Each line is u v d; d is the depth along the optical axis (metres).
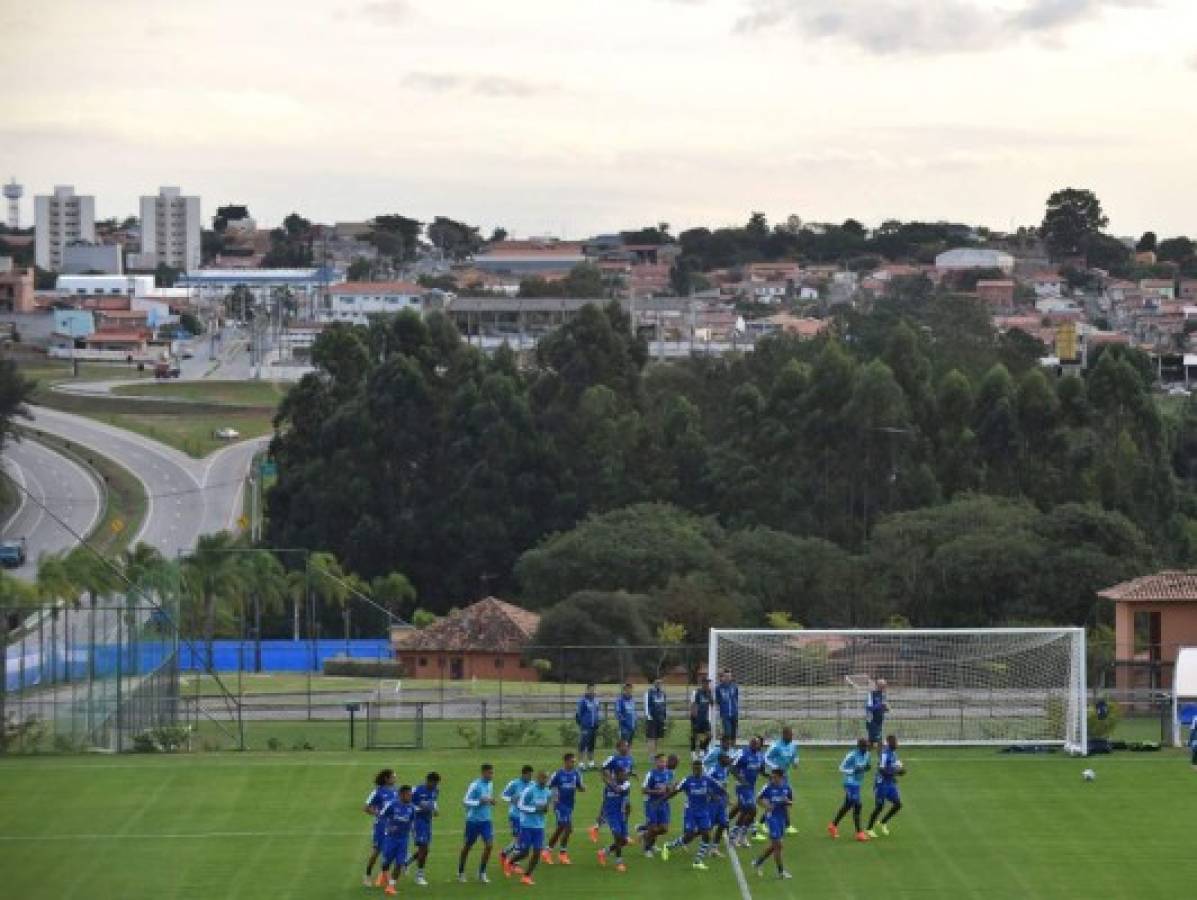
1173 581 128.75
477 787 65.44
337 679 148.25
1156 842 71.12
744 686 99.69
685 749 92.56
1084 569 183.38
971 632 96.88
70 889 63.81
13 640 107.94
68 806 77.38
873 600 190.75
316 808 76.94
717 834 68.88
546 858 68.75
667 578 189.75
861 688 99.81
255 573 184.62
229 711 110.12
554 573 193.38
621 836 67.56
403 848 63.47
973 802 78.75
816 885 64.88
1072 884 64.81
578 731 95.31
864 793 80.62
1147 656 126.44
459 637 164.12
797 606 193.38
